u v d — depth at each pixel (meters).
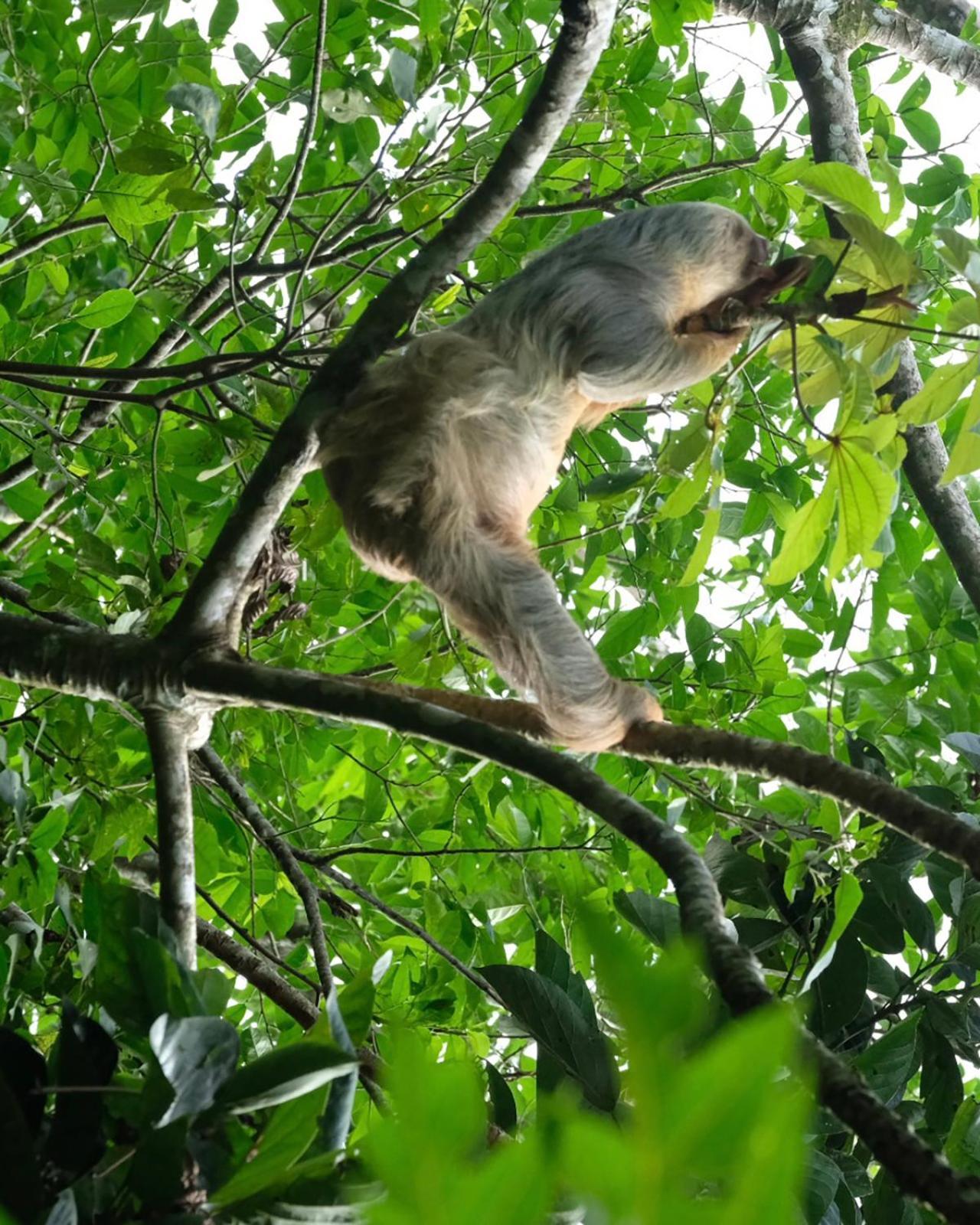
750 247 4.66
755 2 6.76
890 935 4.46
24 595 4.98
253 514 3.68
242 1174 2.20
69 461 5.94
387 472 3.99
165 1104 2.20
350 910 5.79
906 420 3.44
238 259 6.40
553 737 3.98
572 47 3.13
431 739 3.26
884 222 3.38
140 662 3.63
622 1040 1.06
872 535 3.38
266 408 5.33
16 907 5.04
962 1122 4.01
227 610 3.73
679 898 2.63
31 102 6.15
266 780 6.74
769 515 6.66
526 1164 0.99
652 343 4.22
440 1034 5.83
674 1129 0.91
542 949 3.59
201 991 2.67
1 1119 2.19
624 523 5.04
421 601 6.92
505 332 4.27
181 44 6.22
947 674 6.45
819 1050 2.12
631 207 6.14
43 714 5.38
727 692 5.95
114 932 2.51
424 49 5.04
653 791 6.34
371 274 5.95
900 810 2.95
